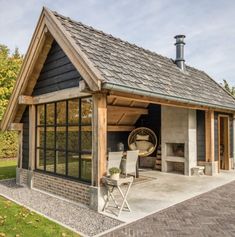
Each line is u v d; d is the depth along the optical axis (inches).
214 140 458.3
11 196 321.4
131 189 344.2
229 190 340.5
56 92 327.0
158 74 373.1
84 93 285.4
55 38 296.2
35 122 378.3
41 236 203.0
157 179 407.5
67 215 248.8
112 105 443.5
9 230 215.3
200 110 455.5
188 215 246.1
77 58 262.1
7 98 767.7
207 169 445.1
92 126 267.7
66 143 319.6
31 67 346.3
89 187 269.7
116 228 215.2
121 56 339.0
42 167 365.4
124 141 525.3
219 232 208.7
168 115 463.5
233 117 536.7
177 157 454.3
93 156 265.9
